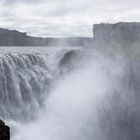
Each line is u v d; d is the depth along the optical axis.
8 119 23.00
